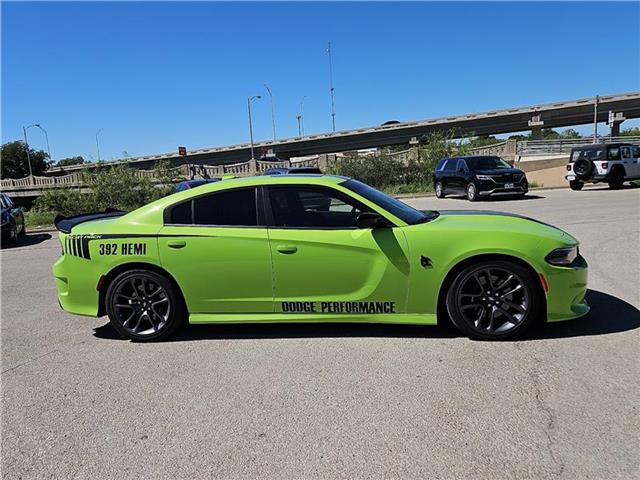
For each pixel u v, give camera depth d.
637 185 20.55
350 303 4.47
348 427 3.12
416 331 4.65
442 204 17.34
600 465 2.64
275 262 4.50
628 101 66.50
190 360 4.32
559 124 71.81
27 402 3.70
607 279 6.13
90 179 21.42
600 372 3.65
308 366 4.04
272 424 3.20
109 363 4.37
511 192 17.58
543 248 4.19
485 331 4.30
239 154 88.06
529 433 2.95
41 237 15.48
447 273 4.31
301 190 4.62
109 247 4.75
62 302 4.98
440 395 3.44
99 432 3.23
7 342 5.07
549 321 4.27
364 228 4.39
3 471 2.87
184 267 4.64
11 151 92.75
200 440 3.07
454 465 2.70
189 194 4.78
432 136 28.20
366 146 82.31
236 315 4.68
